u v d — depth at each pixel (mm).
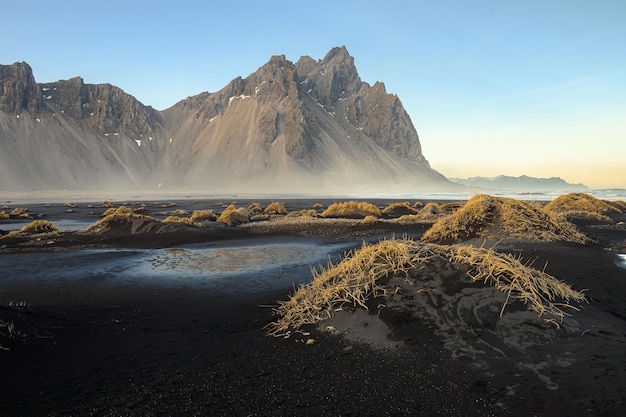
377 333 6398
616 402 4336
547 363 5273
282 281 12227
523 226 16062
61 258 17094
